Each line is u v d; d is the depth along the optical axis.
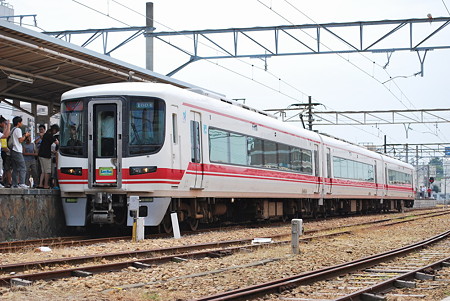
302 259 11.82
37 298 7.28
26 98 21.16
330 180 28.08
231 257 11.86
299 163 24.42
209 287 8.41
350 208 32.84
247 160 19.61
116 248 12.53
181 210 16.59
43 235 14.92
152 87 15.18
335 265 10.58
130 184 14.75
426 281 9.35
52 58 15.96
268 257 12.05
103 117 15.07
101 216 14.97
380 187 37.09
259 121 20.81
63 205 15.34
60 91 20.73
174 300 7.45
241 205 21.36
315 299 7.61
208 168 16.97
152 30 23.05
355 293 7.56
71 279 8.61
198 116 16.66
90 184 14.88
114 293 7.71
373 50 22.70
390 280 8.77
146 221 14.83
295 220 12.73
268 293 7.92
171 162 15.08
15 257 10.86
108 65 17.62
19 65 16.98
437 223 24.81
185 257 11.37
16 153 14.52
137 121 14.90
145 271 9.62
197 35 23.06
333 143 28.97
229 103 19.36
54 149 16.95
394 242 16.00
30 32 14.53
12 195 13.91
